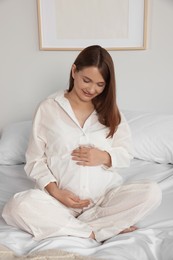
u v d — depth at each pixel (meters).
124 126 1.34
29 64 1.98
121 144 1.33
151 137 1.67
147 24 1.79
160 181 1.49
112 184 1.30
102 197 1.28
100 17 1.82
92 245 1.11
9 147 1.75
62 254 0.96
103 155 1.25
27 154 1.31
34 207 1.12
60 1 1.82
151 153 1.67
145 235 1.11
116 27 1.82
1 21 1.91
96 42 1.87
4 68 2.01
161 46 1.83
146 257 1.01
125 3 1.77
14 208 1.12
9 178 1.59
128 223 1.17
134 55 1.86
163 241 1.08
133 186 1.21
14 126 1.88
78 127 1.25
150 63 1.87
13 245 1.06
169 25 1.78
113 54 1.88
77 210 1.25
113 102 1.25
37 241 1.12
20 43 1.94
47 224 1.12
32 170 1.26
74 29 1.86
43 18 1.86
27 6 1.87
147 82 1.91
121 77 1.92
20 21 1.90
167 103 1.93
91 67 1.14
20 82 2.02
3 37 1.94
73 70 1.22
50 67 1.96
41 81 2.00
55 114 1.27
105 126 1.29
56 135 1.24
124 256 1.00
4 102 2.08
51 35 1.89
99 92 1.21
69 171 1.23
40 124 1.29
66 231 1.12
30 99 2.05
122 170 1.61
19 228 1.18
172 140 1.65
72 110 1.26
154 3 1.76
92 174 1.23
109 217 1.19
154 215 1.24
